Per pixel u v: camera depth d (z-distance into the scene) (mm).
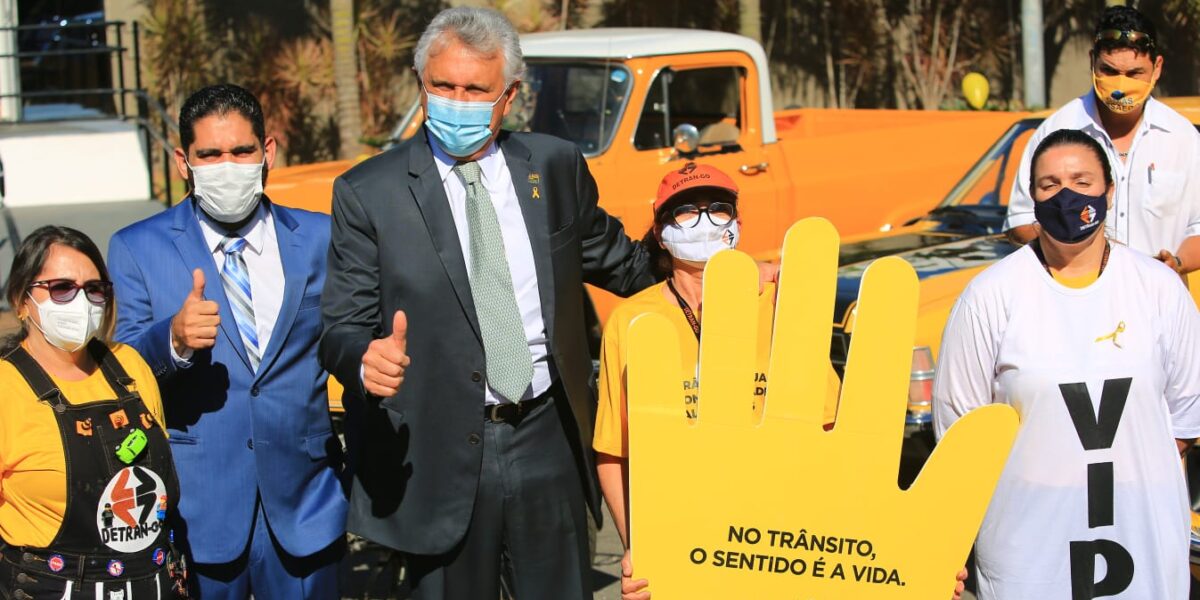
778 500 3051
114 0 13953
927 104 16750
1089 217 3217
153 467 3264
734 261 2994
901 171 8148
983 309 3367
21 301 3164
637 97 7223
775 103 16766
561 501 3508
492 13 3355
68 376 3244
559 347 3412
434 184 3346
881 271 2994
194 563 3537
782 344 3023
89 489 3156
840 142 7969
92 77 13828
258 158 3473
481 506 3412
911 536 3053
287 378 3604
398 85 14812
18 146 10898
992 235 6500
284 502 3604
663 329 3010
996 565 3396
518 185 3430
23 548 3164
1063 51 17453
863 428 3029
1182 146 4574
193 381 3520
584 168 3619
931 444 5129
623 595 3127
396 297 3342
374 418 3418
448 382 3342
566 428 3527
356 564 5160
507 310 3369
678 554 3074
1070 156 3275
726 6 15320
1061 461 3297
